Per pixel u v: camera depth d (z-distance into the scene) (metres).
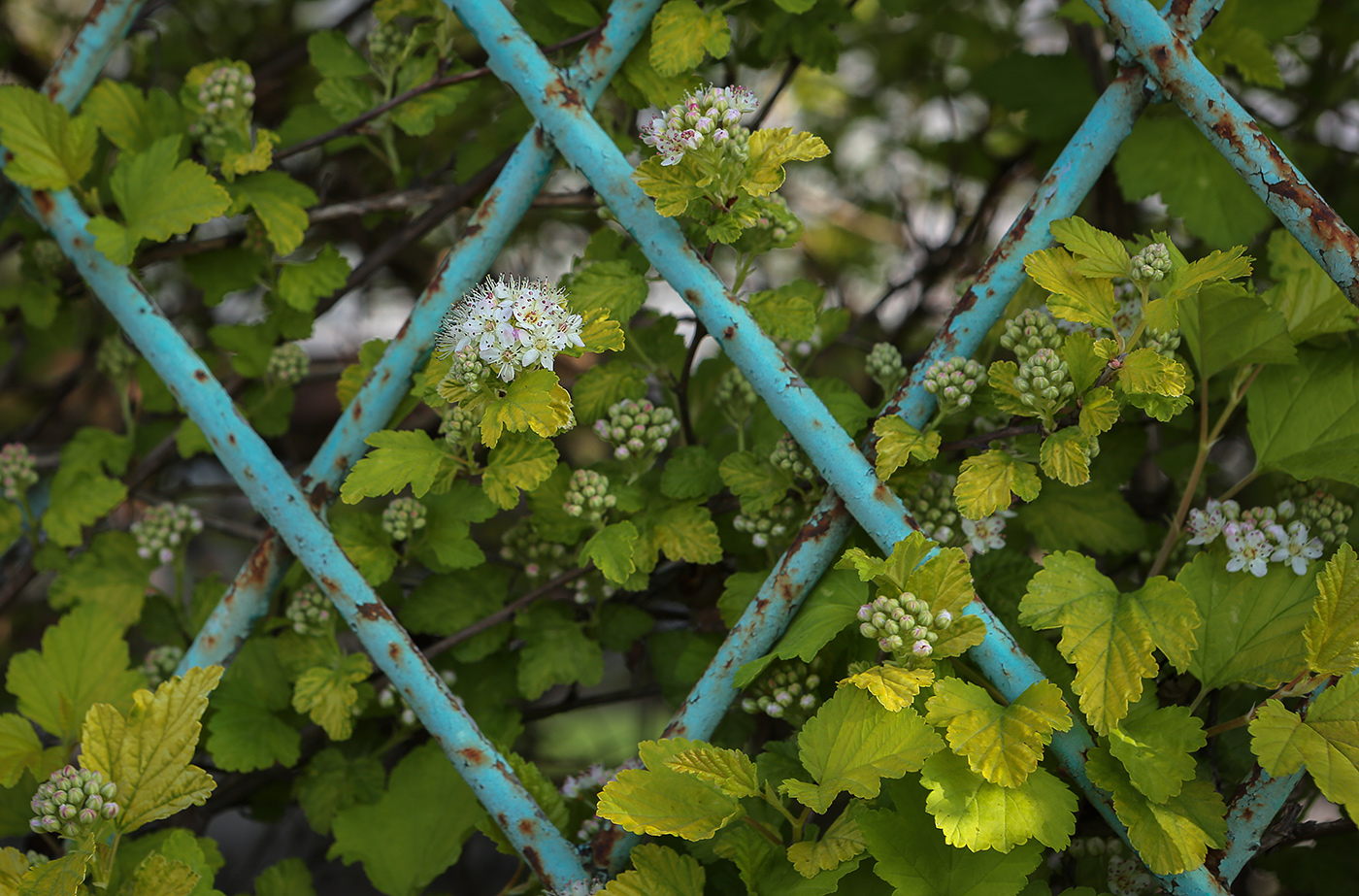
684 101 1.00
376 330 1.56
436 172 1.12
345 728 1.04
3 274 1.48
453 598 1.08
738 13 1.06
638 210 1.01
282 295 1.09
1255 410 1.02
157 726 1.00
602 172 1.01
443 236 1.42
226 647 1.05
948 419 1.01
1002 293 0.99
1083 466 0.97
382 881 1.05
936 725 0.96
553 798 1.02
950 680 0.97
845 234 1.66
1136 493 1.12
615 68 1.02
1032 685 0.97
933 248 1.29
